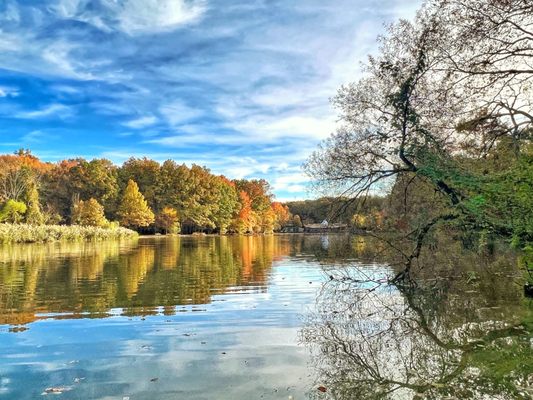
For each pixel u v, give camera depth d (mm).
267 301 10477
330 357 6270
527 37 10773
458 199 10766
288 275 15383
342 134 13195
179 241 46781
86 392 4902
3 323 8109
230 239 54812
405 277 13125
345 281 13859
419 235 12008
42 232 37688
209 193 82188
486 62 11273
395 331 7785
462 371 5777
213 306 9797
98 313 8992
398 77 12164
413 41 12031
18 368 5676
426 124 12039
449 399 4902
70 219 60094
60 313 8977
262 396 4836
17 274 15203
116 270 16641
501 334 7332
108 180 69562
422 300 10656
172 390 4973
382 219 13406
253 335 7383
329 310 9477
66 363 5883
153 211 74875
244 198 92938
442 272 13648
